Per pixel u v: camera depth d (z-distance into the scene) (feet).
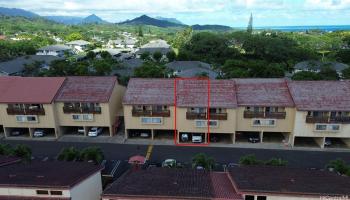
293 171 90.43
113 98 156.97
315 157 134.51
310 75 217.15
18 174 86.12
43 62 297.33
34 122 151.94
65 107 151.02
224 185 81.30
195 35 453.17
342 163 108.06
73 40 604.90
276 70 246.68
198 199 70.64
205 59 364.17
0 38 621.31
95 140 153.48
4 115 151.94
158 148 144.46
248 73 234.17
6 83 158.81
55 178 82.28
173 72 264.31
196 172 93.71
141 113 146.00
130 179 84.64
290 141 145.69
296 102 138.00
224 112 141.69
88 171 90.89
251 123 143.54
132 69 265.95
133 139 154.20
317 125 137.49
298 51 385.50
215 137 151.33
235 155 136.56
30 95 150.92
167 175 89.04
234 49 401.90
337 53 384.68
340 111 134.62
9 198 78.02
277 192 72.90
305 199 72.90
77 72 237.25
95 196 95.61
